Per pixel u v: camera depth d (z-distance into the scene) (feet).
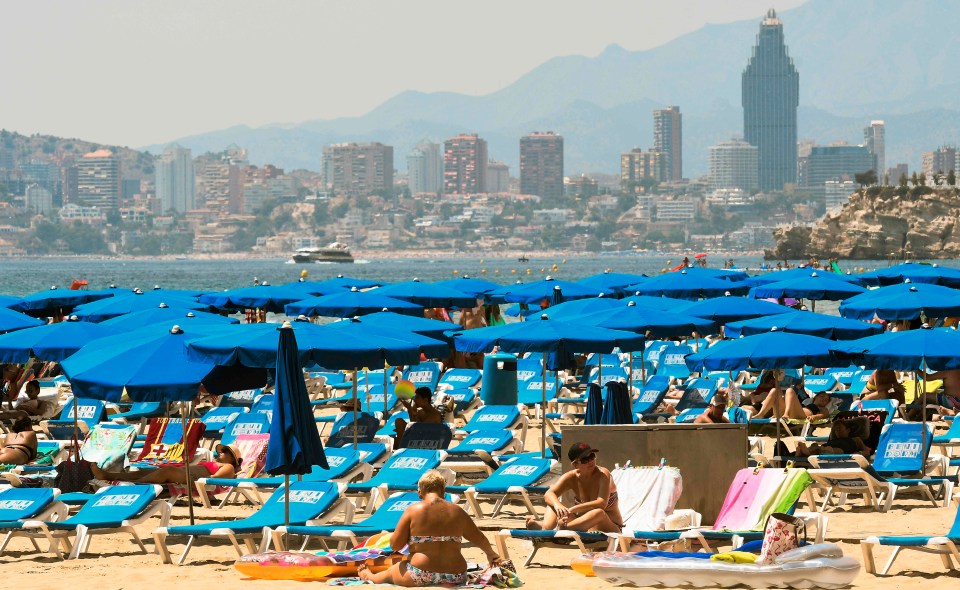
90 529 73.31
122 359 78.28
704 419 112.37
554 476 87.86
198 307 163.22
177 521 87.25
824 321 116.57
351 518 77.41
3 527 72.38
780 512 64.28
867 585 62.39
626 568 63.00
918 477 91.04
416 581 62.49
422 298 172.55
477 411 119.55
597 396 87.61
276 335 81.97
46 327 99.66
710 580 61.57
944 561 66.39
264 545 71.00
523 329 99.50
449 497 82.58
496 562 63.87
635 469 74.49
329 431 140.87
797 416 118.42
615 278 196.13
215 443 124.67
